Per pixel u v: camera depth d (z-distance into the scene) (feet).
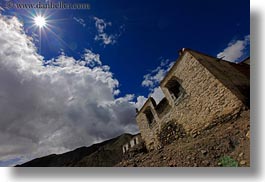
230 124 23.43
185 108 32.91
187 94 32.32
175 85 35.73
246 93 27.30
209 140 21.63
